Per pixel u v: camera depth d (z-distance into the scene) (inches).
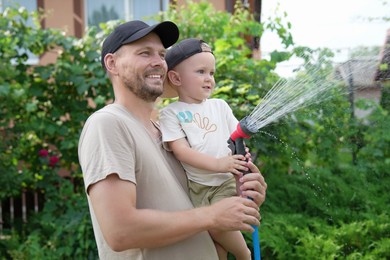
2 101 220.2
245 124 87.0
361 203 198.2
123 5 346.6
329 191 199.5
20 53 243.1
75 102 221.8
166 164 85.7
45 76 217.9
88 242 191.5
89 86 213.5
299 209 200.5
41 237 204.2
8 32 216.7
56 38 220.2
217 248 91.9
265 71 203.0
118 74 85.5
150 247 76.9
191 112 92.7
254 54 227.3
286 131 198.1
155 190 80.4
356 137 197.6
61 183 219.1
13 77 219.3
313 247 167.0
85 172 77.7
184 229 75.9
